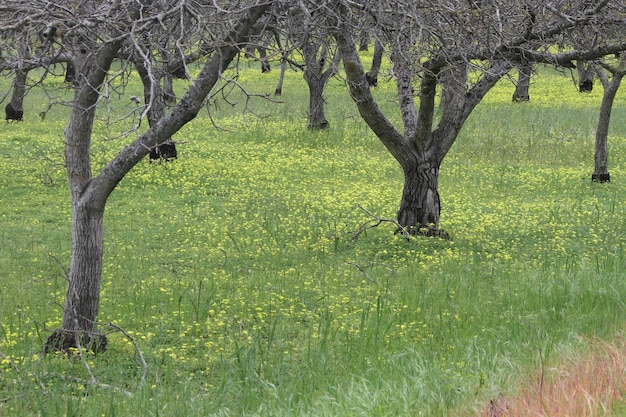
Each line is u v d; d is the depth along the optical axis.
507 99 42.59
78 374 9.85
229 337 11.34
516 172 25.48
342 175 24.38
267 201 20.64
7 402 8.87
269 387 9.11
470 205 20.88
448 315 11.97
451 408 7.72
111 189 10.41
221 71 9.77
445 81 15.71
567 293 12.40
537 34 13.41
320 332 11.47
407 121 17.25
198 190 21.62
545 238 17.62
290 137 29.59
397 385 8.65
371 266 15.21
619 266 14.14
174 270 14.92
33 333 11.09
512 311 11.78
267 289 13.60
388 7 10.54
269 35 10.47
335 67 11.16
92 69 9.99
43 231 17.47
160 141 10.07
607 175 24.06
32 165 23.69
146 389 8.89
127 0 8.78
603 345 9.11
